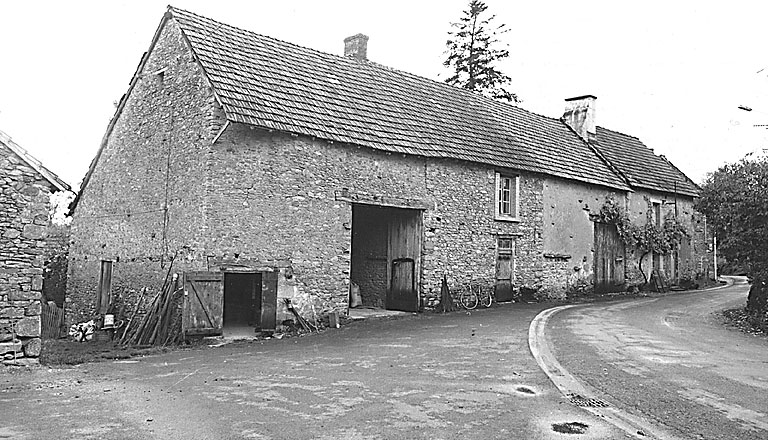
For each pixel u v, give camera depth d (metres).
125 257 16.98
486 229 19.67
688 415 7.09
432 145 18.27
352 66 19.64
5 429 6.71
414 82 21.34
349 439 6.31
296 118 15.30
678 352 10.91
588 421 6.89
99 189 18.84
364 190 16.52
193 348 12.67
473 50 40.50
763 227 15.70
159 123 16.20
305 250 15.21
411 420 6.96
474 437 6.36
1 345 10.50
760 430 6.56
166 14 16.31
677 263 28.67
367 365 10.20
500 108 23.88
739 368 9.55
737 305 19.36
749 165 17.30
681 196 29.08
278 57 17.36
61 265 22.73
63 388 8.79
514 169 20.38
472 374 9.32
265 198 14.65
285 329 14.61
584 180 23.09
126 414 7.30
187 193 14.63
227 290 16.28
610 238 24.84
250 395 8.18
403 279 18.58
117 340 14.92
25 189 10.95
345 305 15.91
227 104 13.94
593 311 17.84
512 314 17.25
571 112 27.03
